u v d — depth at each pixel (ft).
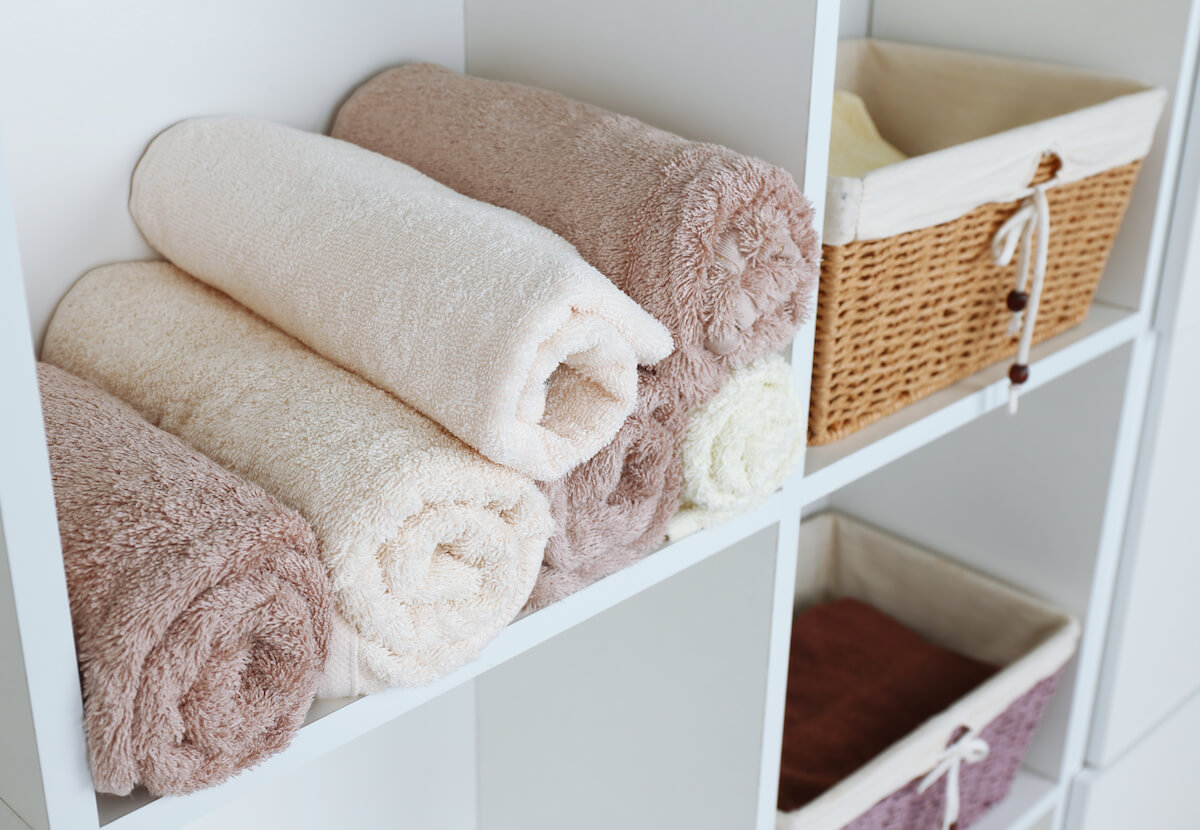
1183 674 3.95
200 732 1.33
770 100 1.96
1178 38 2.85
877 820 3.00
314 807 2.85
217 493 1.41
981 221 2.49
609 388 1.63
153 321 1.97
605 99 2.28
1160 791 4.09
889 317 2.35
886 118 3.52
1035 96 3.13
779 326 1.90
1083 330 3.00
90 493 1.41
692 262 1.72
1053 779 3.68
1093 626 3.48
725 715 2.48
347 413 1.62
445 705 3.09
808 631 3.94
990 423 3.56
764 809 2.51
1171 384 3.24
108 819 1.34
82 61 2.01
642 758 2.72
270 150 1.97
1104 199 2.84
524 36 2.43
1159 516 3.44
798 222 1.85
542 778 3.04
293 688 1.41
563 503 1.72
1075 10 3.05
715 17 2.01
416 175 1.96
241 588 1.33
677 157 1.80
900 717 3.60
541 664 2.90
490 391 1.48
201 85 2.18
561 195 1.89
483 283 1.56
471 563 1.60
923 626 3.98
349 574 1.45
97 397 1.72
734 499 1.99
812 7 1.85
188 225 2.00
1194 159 2.97
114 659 1.25
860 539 4.06
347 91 2.43
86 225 2.11
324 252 1.75
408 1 2.47
